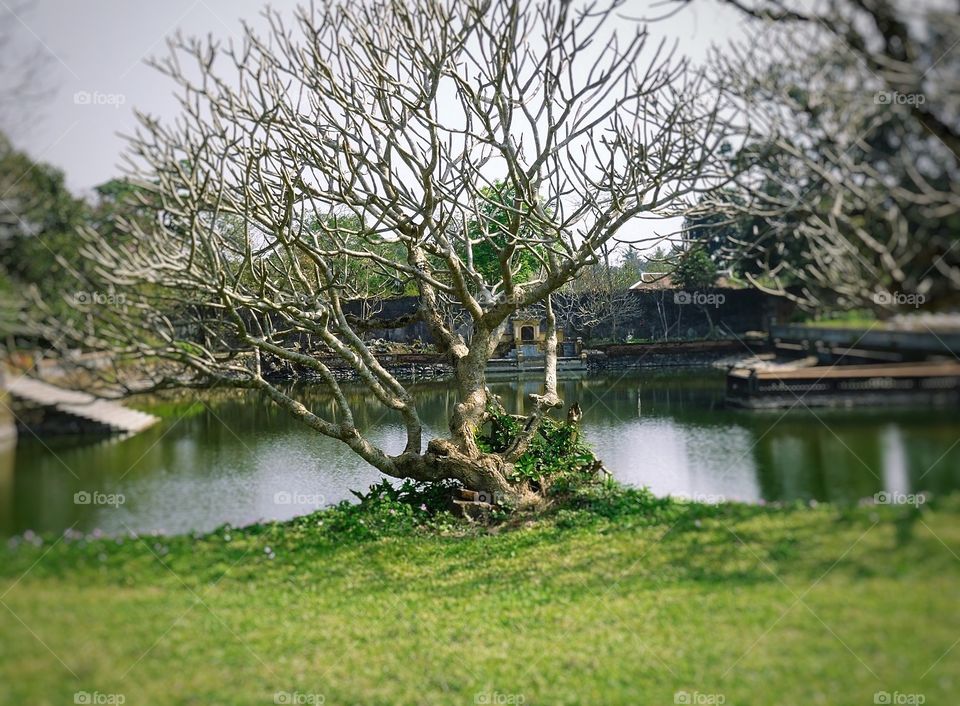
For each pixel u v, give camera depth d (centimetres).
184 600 856
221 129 1078
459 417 1308
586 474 1291
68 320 1022
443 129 1118
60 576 888
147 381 1320
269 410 1836
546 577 923
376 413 2034
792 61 822
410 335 2373
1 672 691
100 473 1158
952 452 751
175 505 1241
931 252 707
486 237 1251
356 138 1209
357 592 909
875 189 747
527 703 640
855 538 788
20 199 986
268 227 1205
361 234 1174
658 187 1108
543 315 2742
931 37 629
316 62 1152
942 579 696
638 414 1712
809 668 638
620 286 2525
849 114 752
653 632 735
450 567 998
